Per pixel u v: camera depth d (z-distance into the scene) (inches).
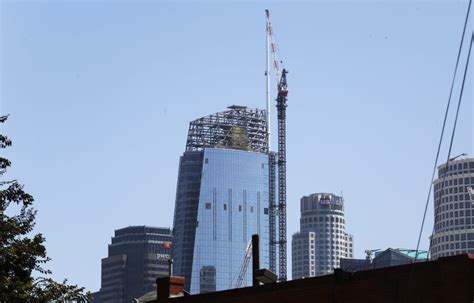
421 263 2755.9
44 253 2923.2
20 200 2945.4
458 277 2637.8
